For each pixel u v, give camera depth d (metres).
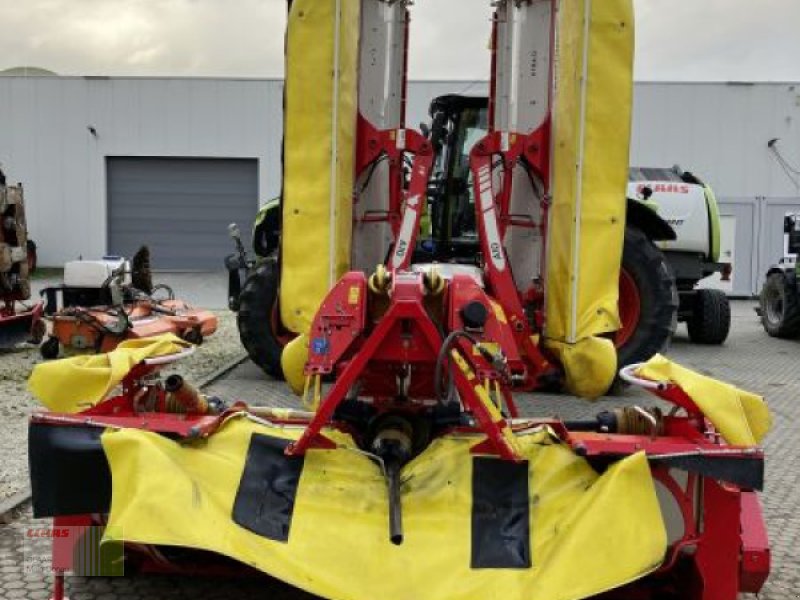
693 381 3.30
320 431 3.42
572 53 4.58
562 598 2.75
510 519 3.14
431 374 3.66
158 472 2.89
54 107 23.39
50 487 3.11
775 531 4.56
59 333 8.09
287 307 4.47
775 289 13.36
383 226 5.45
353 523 3.12
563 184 4.64
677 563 3.26
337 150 4.44
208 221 23.84
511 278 4.95
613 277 4.54
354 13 4.69
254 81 23.25
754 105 21.23
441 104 7.73
